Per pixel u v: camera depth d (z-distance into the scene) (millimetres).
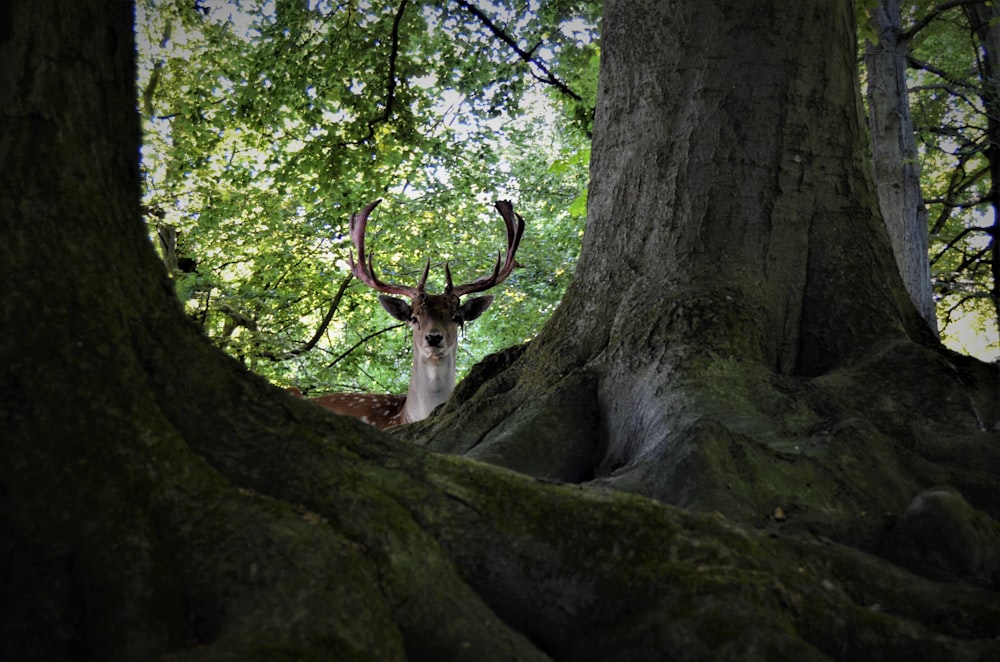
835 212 5219
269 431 2732
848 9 5574
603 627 2582
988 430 4285
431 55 13852
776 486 3504
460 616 2439
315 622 2188
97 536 2314
